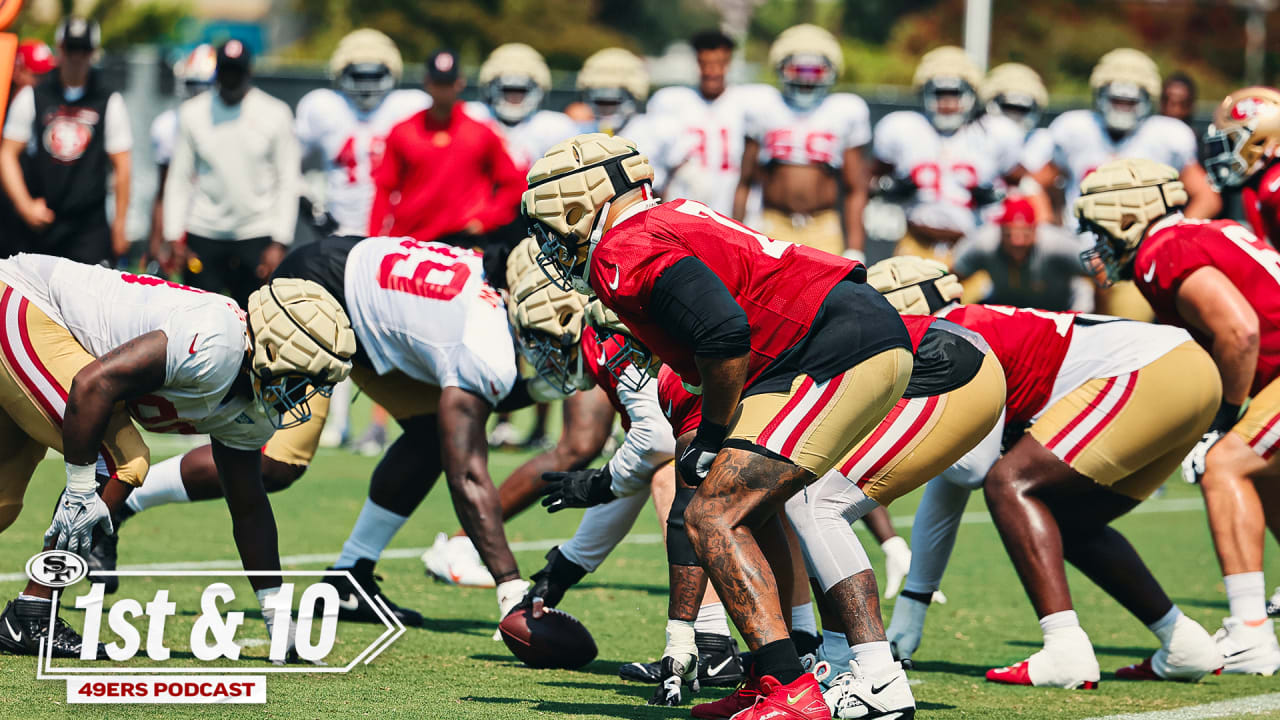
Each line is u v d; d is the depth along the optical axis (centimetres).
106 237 3388
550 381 1806
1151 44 13750
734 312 1263
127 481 1566
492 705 1480
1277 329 1886
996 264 3497
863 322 1347
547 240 1384
